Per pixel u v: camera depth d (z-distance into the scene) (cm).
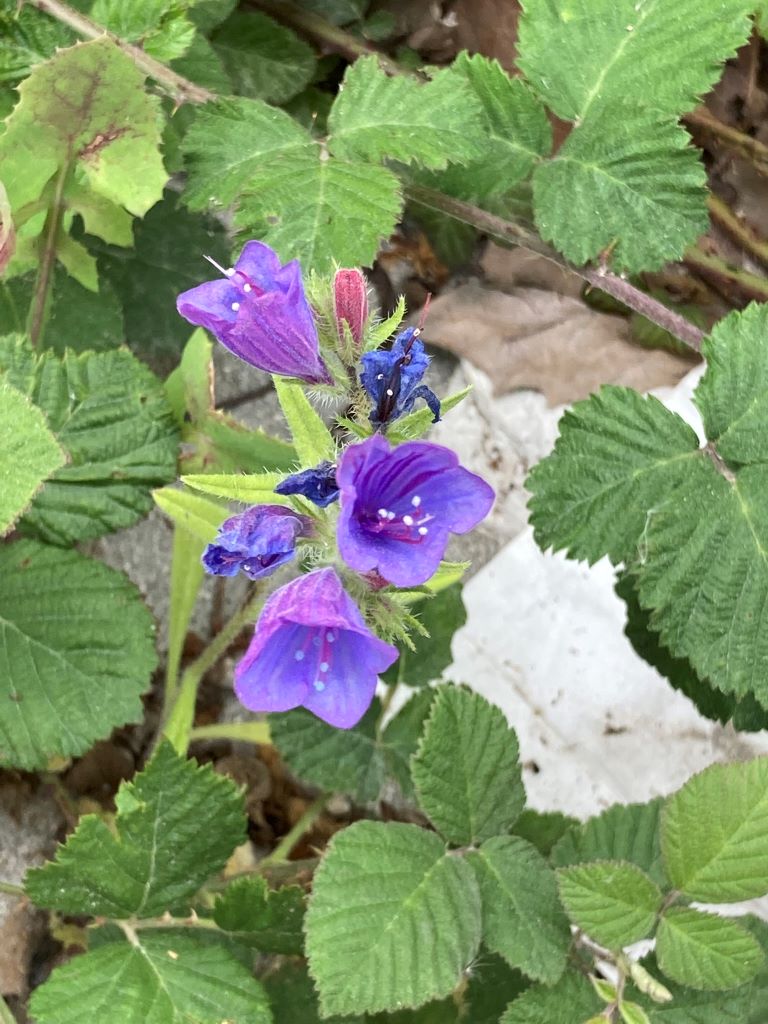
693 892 20
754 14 24
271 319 15
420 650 25
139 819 20
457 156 21
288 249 20
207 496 23
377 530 15
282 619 14
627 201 22
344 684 15
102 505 23
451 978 19
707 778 19
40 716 22
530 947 20
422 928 19
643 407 21
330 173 21
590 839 22
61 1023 19
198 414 24
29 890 19
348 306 16
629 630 25
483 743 21
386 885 19
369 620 17
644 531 21
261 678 15
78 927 26
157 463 23
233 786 20
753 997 21
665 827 20
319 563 17
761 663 21
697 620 21
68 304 25
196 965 20
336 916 19
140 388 23
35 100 20
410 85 22
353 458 14
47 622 22
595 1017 19
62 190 22
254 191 21
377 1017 22
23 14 22
